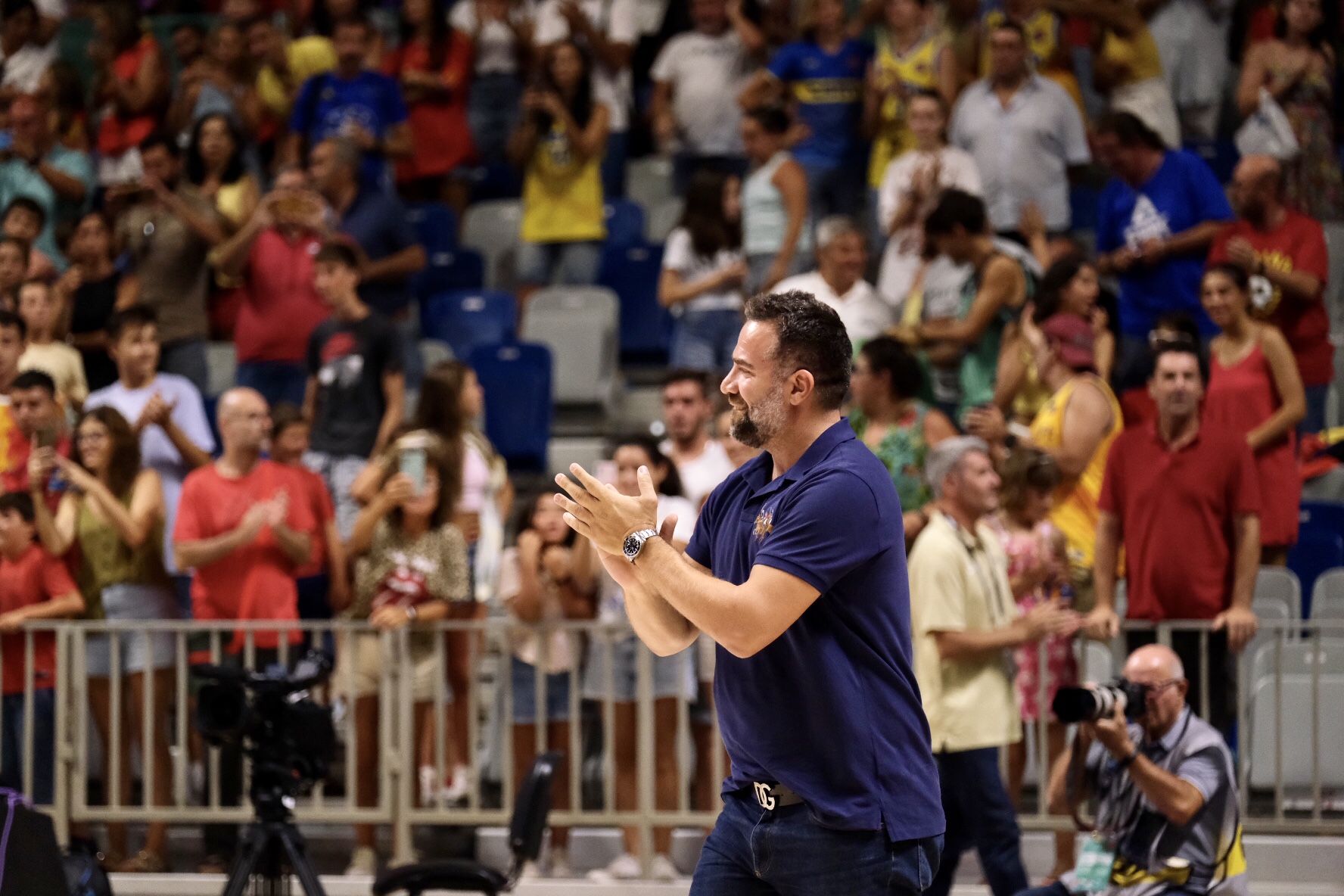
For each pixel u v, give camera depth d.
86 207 16.09
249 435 10.34
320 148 13.84
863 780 4.93
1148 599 9.20
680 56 16.52
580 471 4.79
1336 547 11.46
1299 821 9.27
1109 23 14.84
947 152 13.51
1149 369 12.24
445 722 10.05
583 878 9.90
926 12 14.81
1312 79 14.97
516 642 9.98
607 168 16.94
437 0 17.36
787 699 4.96
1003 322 11.34
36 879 7.12
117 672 9.67
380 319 12.22
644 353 15.91
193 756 10.51
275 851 7.82
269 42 16.92
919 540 8.64
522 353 14.07
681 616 5.20
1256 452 10.67
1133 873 7.80
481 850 10.17
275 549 10.27
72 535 10.28
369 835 9.95
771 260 13.59
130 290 13.52
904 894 5.02
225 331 14.86
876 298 12.38
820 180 15.20
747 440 5.08
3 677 9.99
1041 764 9.19
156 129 16.50
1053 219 13.80
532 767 8.38
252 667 9.48
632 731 9.84
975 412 9.96
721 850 5.21
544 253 15.86
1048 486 9.40
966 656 8.45
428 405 10.42
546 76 16.08
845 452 5.01
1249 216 12.19
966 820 8.43
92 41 18.19
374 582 9.99
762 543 4.97
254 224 13.05
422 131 17.14
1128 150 12.38
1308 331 12.25
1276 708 9.20
